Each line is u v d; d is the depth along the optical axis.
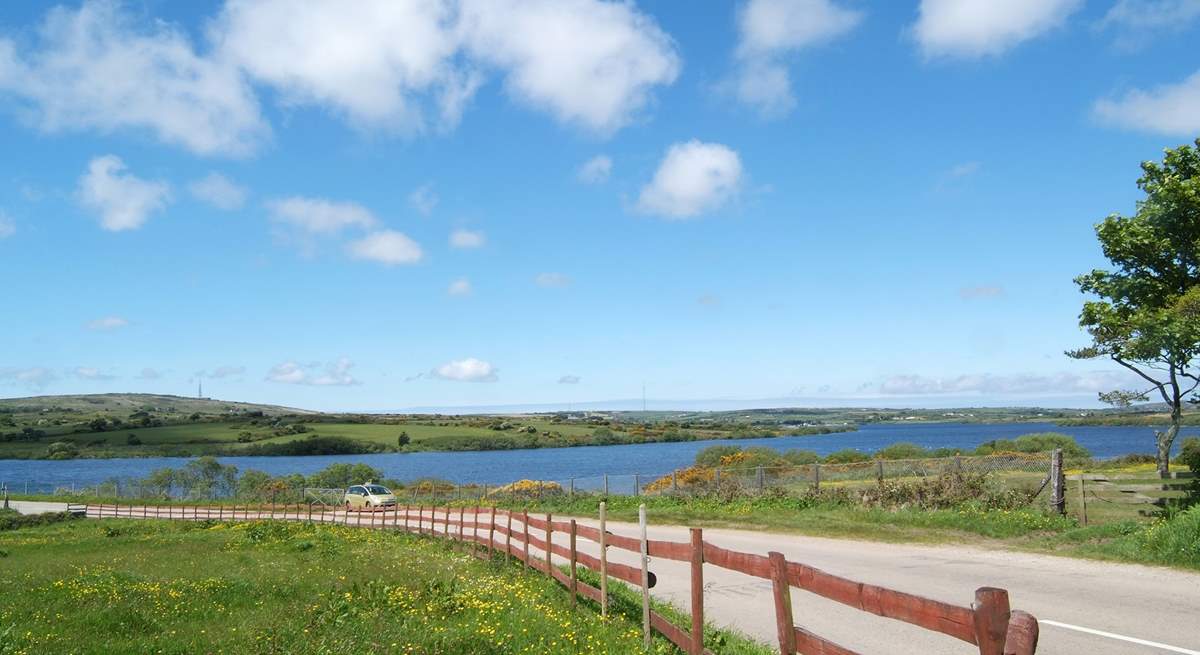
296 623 9.45
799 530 20.91
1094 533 15.45
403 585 12.69
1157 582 11.38
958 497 20.38
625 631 8.73
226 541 26.73
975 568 13.55
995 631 3.49
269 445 124.81
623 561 17.30
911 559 15.08
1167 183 15.95
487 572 15.14
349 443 130.50
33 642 9.14
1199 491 15.61
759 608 10.60
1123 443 75.69
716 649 7.63
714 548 6.82
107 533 35.41
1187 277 16.36
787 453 42.72
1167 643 7.94
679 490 31.50
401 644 8.27
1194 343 15.10
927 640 8.46
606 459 109.19
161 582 14.66
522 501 37.28
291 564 17.69
